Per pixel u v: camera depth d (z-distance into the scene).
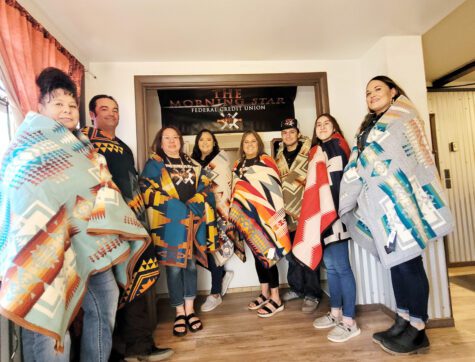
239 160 2.20
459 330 1.70
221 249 2.19
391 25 1.82
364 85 2.22
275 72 2.23
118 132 2.08
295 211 2.04
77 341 1.35
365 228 1.60
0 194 0.98
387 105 1.55
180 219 1.78
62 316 0.93
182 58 2.11
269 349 1.56
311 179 1.76
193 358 1.50
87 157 1.14
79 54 1.93
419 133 1.46
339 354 1.47
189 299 1.88
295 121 2.18
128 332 1.50
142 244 1.27
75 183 1.04
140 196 1.65
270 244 1.94
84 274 1.07
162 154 1.88
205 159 2.31
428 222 1.39
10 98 1.15
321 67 2.27
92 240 1.08
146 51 1.97
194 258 1.93
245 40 1.90
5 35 1.15
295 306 2.16
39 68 1.35
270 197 1.98
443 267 1.78
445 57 2.54
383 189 1.40
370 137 1.47
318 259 1.65
